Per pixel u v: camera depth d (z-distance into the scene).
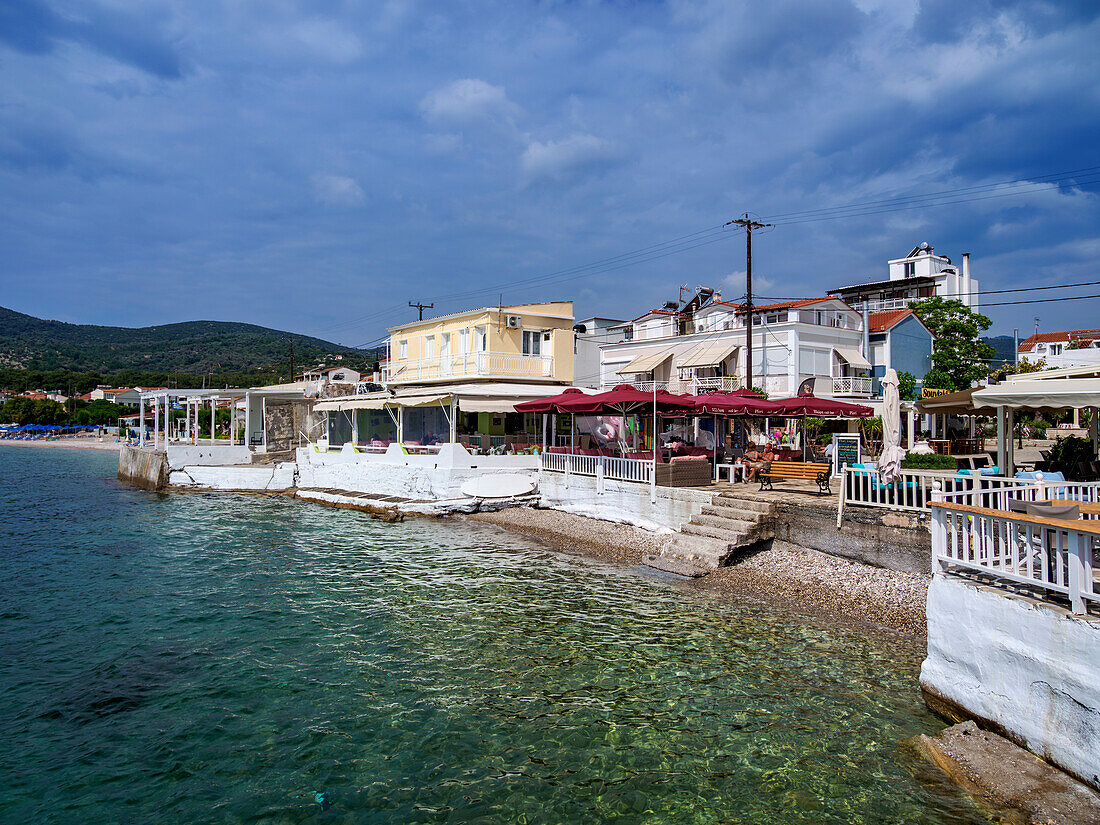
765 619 13.53
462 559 19.41
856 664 11.17
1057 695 7.03
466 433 35.12
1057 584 7.27
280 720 9.71
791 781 7.89
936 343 49.44
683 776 8.09
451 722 9.56
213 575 18.00
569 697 10.26
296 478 35.53
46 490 38.53
